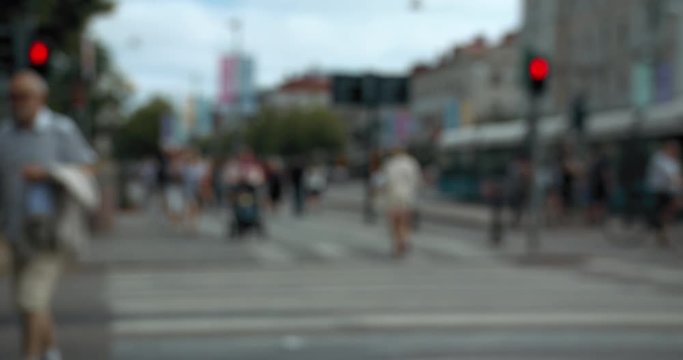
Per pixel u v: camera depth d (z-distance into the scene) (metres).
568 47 61.34
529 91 16.39
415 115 107.56
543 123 34.94
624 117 28.36
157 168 29.67
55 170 5.11
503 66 93.94
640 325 8.30
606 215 20.80
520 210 24.20
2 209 5.17
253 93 62.22
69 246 5.24
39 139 5.17
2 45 11.16
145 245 17.92
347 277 12.64
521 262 15.09
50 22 24.03
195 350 7.15
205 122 81.19
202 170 26.52
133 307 9.58
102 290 11.13
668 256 16.14
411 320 8.58
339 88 24.66
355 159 98.19
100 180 21.89
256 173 20.00
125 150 119.38
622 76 54.12
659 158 17.97
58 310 9.35
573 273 13.28
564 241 19.48
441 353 6.96
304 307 9.52
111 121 34.09
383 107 25.58
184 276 12.81
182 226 23.19
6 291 11.07
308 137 108.44
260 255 15.94
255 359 6.80
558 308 9.42
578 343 7.39
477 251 16.98
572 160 25.50
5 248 5.30
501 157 38.38
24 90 5.14
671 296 10.51
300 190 30.25
